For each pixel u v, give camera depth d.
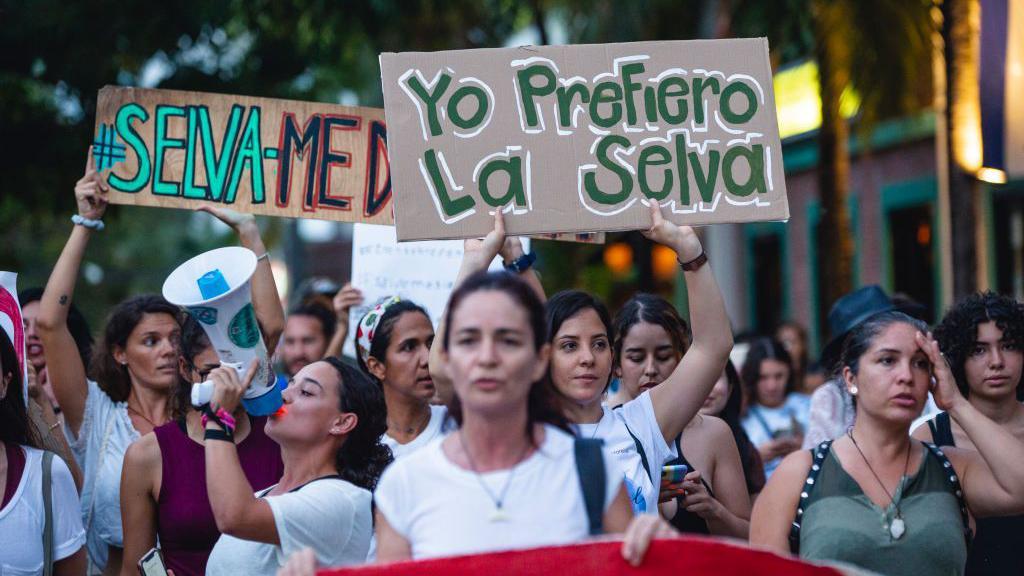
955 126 9.24
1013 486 4.02
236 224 5.27
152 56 10.90
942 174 13.48
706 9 13.40
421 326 5.21
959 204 9.30
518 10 14.62
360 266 6.96
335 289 8.62
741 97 4.73
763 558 3.15
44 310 5.33
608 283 17.11
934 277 14.66
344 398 4.23
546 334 3.21
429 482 3.21
